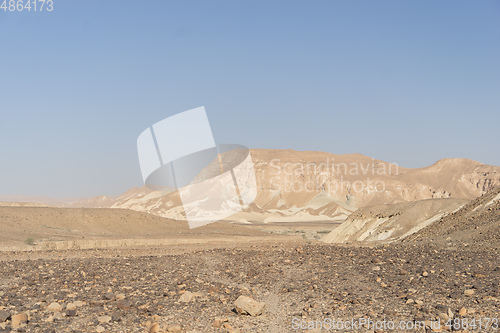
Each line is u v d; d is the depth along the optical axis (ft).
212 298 49.70
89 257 109.09
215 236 249.96
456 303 44.39
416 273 63.98
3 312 39.42
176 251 134.72
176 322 39.11
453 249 101.19
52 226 228.02
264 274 68.23
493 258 78.74
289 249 115.65
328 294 51.06
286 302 47.65
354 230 211.41
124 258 99.40
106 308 44.62
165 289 55.06
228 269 74.54
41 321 39.01
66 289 55.57
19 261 91.61
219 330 36.78
